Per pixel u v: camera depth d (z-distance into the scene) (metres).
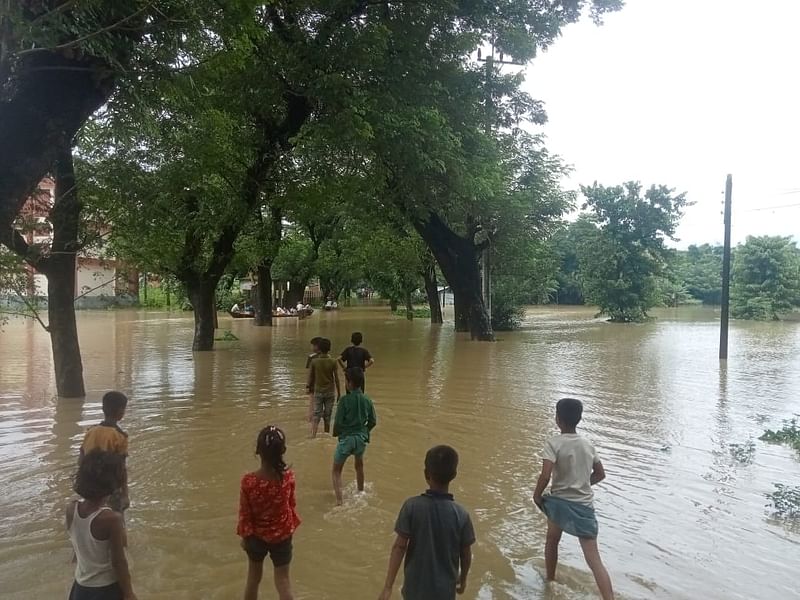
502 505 6.49
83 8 5.52
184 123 13.40
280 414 10.70
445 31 17.70
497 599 4.53
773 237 44.78
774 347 22.97
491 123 22.39
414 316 45.16
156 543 5.43
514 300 33.69
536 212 27.28
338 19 15.54
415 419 10.49
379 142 16.41
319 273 44.56
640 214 39.81
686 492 6.87
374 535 5.66
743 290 44.78
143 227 13.29
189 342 23.34
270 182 18.52
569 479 4.62
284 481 4.30
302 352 20.30
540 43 21.09
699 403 12.02
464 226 27.27
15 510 6.18
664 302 62.41
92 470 3.41
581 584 4.77
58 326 11.86
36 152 6.39
